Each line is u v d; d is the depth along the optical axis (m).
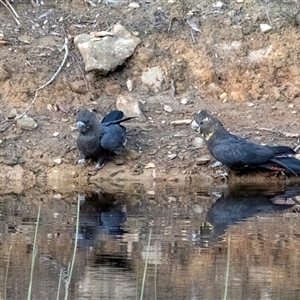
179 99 14.80
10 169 13.30
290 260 9.00
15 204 11.60
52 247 9.48
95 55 14.84
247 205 11.49
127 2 16.02
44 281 8.38
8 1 15.90
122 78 15.01
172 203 11.63
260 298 7.88
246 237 9.88
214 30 15.55
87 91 14.70
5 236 9.88
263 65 15.20
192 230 10.19
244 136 13.78
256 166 12.94
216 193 12.28
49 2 16.03
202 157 13.35
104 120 13.42
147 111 14.43
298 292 8.04
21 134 13.80
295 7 15.88
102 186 12.84
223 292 8.05
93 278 8.42
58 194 12.31
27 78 14.64
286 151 12.91
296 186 12.77
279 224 10.48
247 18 15.67
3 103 14.39
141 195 12.17
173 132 13.92
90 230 10.16
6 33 15.37
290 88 14.99
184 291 8.08
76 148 13.52
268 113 14.48
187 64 15.23
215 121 12.98
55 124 14.05
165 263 8.91
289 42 15.37
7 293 8.02
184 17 15.71
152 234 9.97
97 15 15.79
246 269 8.70
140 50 15.15
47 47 15.18
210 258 9.09
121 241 9.71
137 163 13.31
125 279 8.42
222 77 15.11
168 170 13.21
